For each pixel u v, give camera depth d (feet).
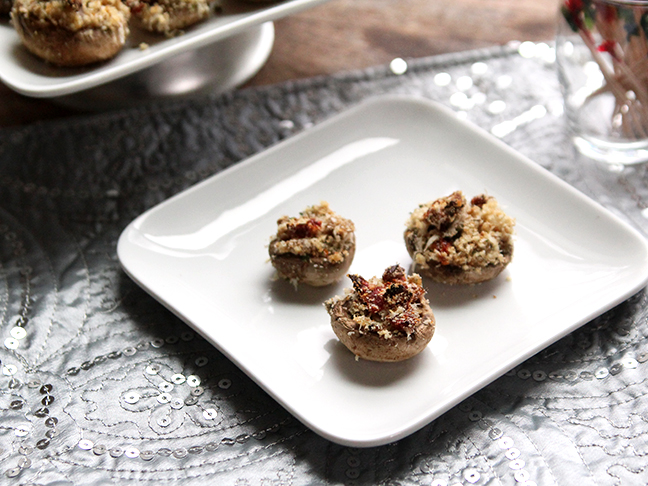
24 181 1.66
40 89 1.54
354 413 1.31
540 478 1.26
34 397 1.37
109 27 1.59
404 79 1.84
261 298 1.46
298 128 1.76
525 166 1.59
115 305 1.48
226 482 1.27
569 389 1.35
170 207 1.55
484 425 1.32
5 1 1.68
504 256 1.45
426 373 1.35
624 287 1.42
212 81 1.81
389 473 1.28
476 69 1.85
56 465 1.29
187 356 1.41
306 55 1.90
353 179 1.63
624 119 1.63
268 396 1.36
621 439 1.29
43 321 1.46
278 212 1.58
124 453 1.30
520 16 1.98
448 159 1.64
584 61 1.61
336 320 1.36
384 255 1.51
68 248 1.56
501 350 1.37
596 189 1.63
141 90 1.76
